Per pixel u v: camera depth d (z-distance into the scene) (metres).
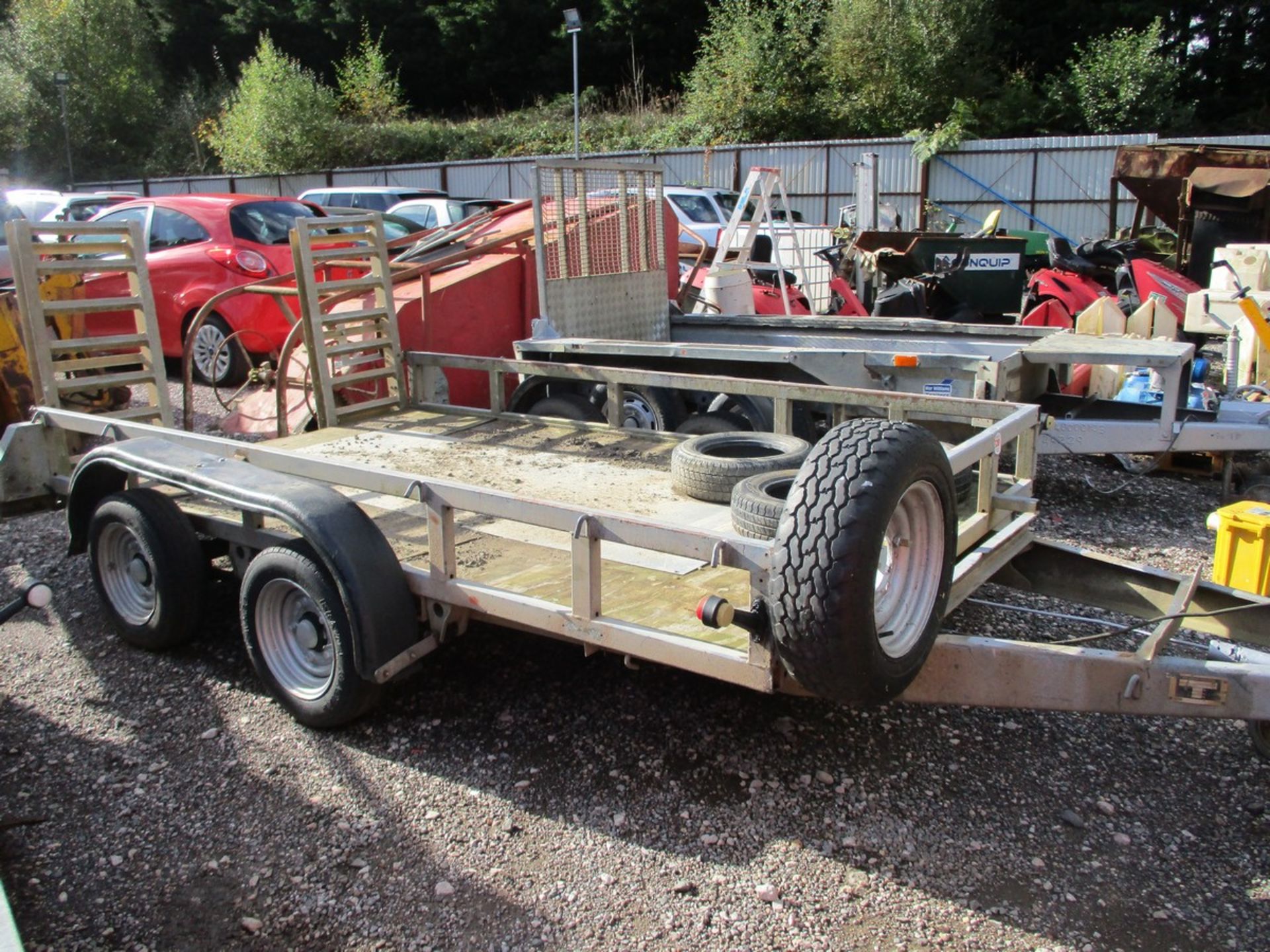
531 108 39.88
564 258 6.75
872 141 24.72
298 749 3.69
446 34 42.16
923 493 2.92
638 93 35.47
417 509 4.46
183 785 3.48
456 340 7.03
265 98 33.44
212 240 9.88
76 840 3.18
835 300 10.33
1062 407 6.61
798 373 5.91
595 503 4.19
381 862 3.06
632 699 3.99
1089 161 22.83
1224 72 33.94
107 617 4.56
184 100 40.41
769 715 3.85
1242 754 3.63
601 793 3.38
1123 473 7.24
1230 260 8.48
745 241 9.05
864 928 2.76
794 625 2.65
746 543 2.78
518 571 3.63
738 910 2.84
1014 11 34.94
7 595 5.21
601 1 40.34
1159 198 12.59
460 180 28.97
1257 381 7.88
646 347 6.09
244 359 9.84
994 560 3.71
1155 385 6.94
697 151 26.73
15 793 3.44
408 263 7.45
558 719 3.85
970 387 5.62
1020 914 2.81
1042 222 23.64
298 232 5.61
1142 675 3.01
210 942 2.75
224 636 4.64
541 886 2.95
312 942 2.75
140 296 5.49
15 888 2.96
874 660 2.70
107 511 4.36
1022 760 3.59
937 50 29.50
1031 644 3.14
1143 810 3.30
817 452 2.76
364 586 3.46
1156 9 33.09
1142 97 28.64
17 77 37.53
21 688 4.18
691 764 3.54
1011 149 23.50
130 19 40.66
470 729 3.79
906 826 3.21
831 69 30.34
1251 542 3.99
